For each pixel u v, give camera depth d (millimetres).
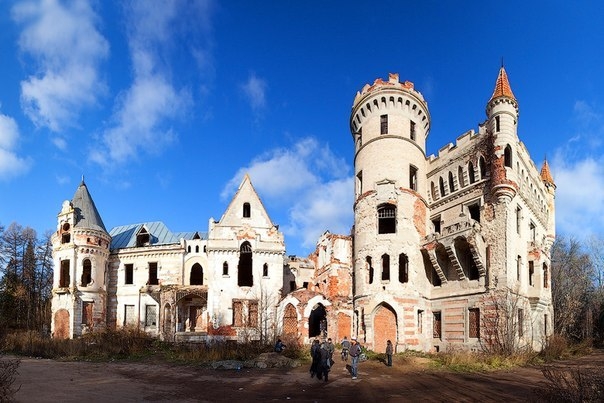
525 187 42969
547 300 46375
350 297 48125
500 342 35031
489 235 38875
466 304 39906
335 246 49844
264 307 47594
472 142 42438
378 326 42656
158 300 53125
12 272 66062
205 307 53125
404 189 45094
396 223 44344
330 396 20953
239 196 51219
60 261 53594
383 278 44844
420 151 48219
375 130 47281
